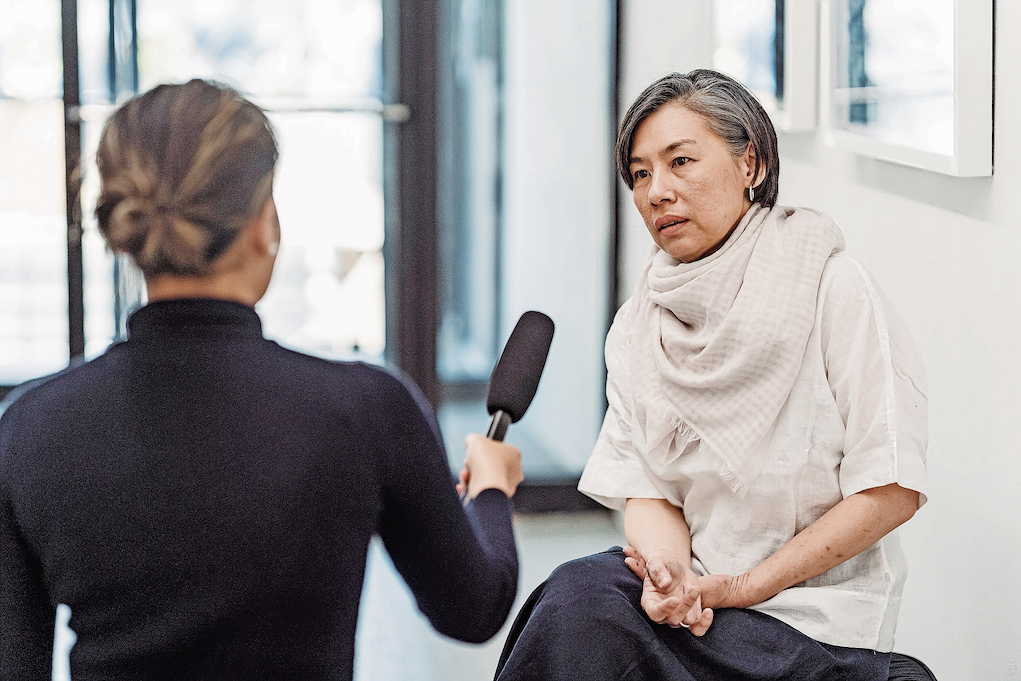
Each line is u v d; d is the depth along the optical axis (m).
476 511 1.32
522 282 4.04
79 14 3.72
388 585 3.43
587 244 4.01
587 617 1.49
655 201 1.62
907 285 2.11
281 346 1.12
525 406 1.49
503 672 1.51
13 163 3.81
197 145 1.04
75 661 1.05
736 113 1.61
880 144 2.11
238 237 1.07
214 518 1.03
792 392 1.59
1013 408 1.78
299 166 3.94
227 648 1.04
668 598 1.48
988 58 1.80
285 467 1.05
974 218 1.88
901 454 1.50
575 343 4.05
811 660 1.51
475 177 3.99
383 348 4.07
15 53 3.77
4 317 3.87
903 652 2.21
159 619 1.03
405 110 3.94
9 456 1.05
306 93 3.90
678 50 3.31
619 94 3.92
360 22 3.89
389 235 4.01
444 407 4.08
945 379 2.00
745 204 1.68
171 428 1.04
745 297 1.59
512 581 1.24
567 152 3.96
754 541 1.65
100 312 3.79
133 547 1.03
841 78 2.32
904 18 2.03
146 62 3.79
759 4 2.64
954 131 1.82
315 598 1.07
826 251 1.61
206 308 1.07
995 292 1.82
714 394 1.62
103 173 1.06
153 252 1.05
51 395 1.07
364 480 1.09
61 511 1.03
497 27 3.92
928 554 2.09
